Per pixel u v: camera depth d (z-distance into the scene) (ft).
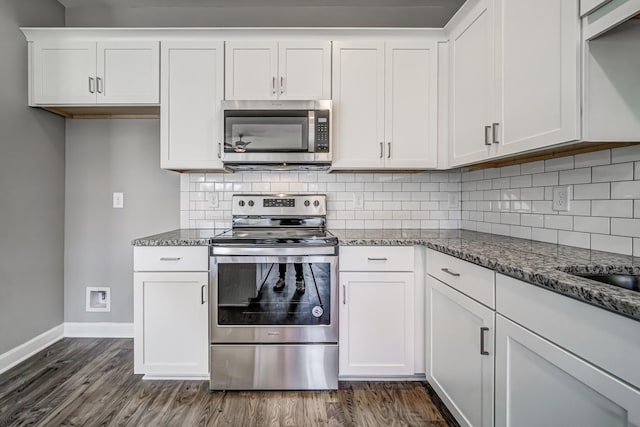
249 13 8.52
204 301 6.31
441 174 8.42
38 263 7.68
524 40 4.52
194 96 7.14
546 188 5.53
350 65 7.20
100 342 8.24
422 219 8.41
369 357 6.38
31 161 7.44
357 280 6.33
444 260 5.44
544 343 3.14
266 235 6.75
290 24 8.53
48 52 7.20
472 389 4.54
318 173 8.32
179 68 7.14
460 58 6.53
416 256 6.37
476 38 5.87
